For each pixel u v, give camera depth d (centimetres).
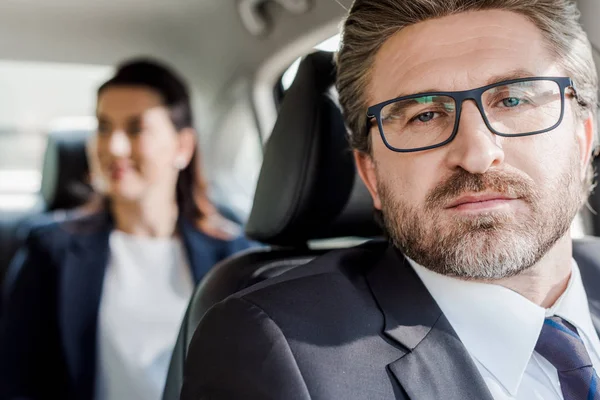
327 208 115
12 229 234
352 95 107
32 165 266
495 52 92
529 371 91
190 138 206
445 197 88
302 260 117
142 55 267
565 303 99
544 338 91
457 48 93
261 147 256
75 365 181
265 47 229
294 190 112
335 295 93
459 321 95
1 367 178
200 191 209
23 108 263
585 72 98
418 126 93
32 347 182
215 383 84
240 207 257
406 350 86
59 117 268
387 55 99
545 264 95
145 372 180
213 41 253
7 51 251
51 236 192
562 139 90
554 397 90
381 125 97
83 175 229
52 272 188
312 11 188
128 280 194
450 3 94
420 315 92
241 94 254
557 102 91
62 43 254
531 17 94
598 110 120
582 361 89
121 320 187
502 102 90
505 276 91
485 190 86
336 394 79
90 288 188
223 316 89
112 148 192
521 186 86
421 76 94
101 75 271
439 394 82
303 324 86
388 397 81
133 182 195
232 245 207
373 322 90
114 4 238
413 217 93
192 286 199
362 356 84
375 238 129
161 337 188
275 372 80
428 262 92
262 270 109
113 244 197
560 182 89
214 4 229
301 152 111
